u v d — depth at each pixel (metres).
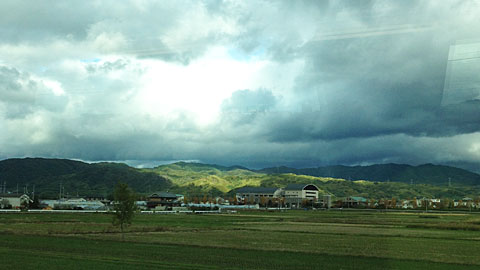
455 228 87.94
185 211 159.38
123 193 64.50
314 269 39.41
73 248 49.09
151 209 152.75
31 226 78.62
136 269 36.09
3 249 46.59
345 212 180.75
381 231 80.56
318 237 68.25
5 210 127.75
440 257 48.09
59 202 136.62
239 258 44.41
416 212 159.88
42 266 36.50
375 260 45.16
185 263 40.31
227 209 186.00
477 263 43.81
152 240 59.12
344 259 45.34
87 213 122.19
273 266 40.44
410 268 40.81
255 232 76.19
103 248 49.72
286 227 89.62
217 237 65.75
